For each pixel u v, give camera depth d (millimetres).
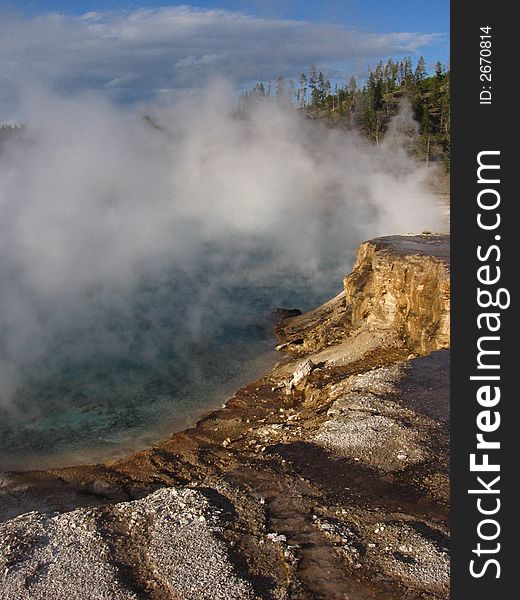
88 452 24234
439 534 13234
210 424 25422
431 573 11977
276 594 11547
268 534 13320
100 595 11461
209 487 15570
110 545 13047
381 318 30688
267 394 28688
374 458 16734
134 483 20641
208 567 12172
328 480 15750
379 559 12461
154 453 22719
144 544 13078
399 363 24047
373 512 14164
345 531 13383
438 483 15359
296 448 17766
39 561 12531
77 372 33625
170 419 27516
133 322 42375
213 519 13844
